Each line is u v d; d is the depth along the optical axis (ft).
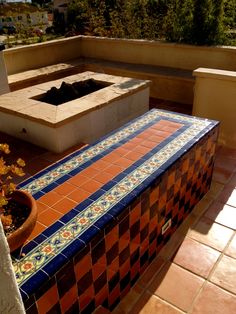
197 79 11.90
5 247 2.77
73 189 6.04
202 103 12.15
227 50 15.17
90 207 5.48
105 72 18.43
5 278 2.83
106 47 19.54
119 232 5.51
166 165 6.63
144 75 16.87
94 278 5.26
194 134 8.04
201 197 9.14
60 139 9.93
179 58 16.90
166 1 19.03
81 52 21.02
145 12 19.76
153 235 6.83
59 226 5.06
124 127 8.76
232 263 7.00
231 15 16.71
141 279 6.75
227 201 9.00
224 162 10.97
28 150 10.34
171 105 16.03
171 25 17.49
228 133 11.91
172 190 7.08
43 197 5.83
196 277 6.71
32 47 18.02
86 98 11.69
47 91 12.40
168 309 6.10
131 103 12.85
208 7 15.61
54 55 19.40
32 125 10.32
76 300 5.00
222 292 6.36
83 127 10.71
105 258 5.36
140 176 6.31
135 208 5.77
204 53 15.97
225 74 11.14
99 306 5.75
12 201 5.26
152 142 7.75
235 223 8.16
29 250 4.59
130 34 20.21
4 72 14.87
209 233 7.87
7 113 10.89
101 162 6.96
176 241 7.68
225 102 11.55
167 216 7.25
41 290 4.18
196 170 8.11
